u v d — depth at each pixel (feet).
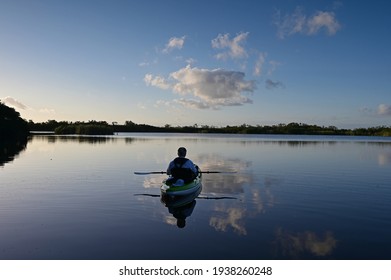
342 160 91.35
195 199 40.63
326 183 52.31
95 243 24.77
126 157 95.04
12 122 247.50
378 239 25.89
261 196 42.42
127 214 33.12
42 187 47.32
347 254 22.95
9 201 38.32
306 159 93.40
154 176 59.16
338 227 28.89
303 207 36.32
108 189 46.57
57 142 174.60
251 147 153.58
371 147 166.40
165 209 35.32
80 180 53.72
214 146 160.66
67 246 24.17
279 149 139.13
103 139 226.38
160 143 182.50
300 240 25.61
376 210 34.88
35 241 25.12
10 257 22.18
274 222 30.37
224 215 32.94
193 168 43.80
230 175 61.31
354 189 47.09
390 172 65.36
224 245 24.50
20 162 78.48
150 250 23.49
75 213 33.27
